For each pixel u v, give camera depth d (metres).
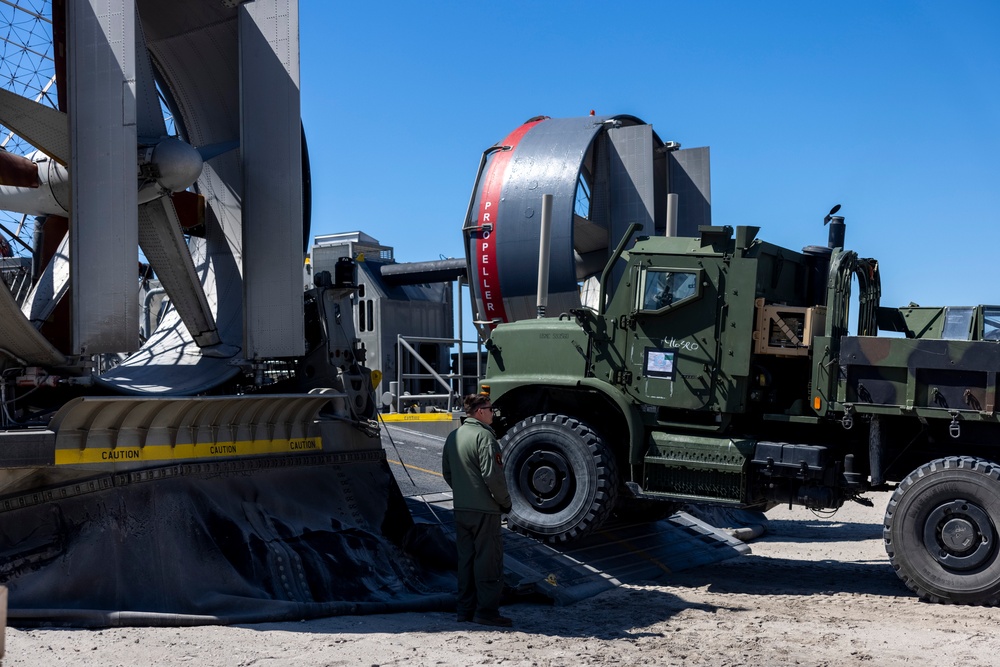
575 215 16.36
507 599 7.52
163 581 6.30
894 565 7.87
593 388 9.38
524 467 9.27
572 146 15.98
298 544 7.23
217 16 8.49
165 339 8.97
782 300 9.39
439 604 7.07
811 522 14.02
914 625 6.79
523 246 15.83
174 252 7.81
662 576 9.08
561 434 9.12
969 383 7.87
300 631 6.06
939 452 8.48
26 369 6.64
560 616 7.03
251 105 8.00
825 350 8.49
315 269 19.42
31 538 6.29
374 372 9.16
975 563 7.56
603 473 8.93
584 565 8.73
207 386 7.77
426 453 12.44
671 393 8.98
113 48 6.56
